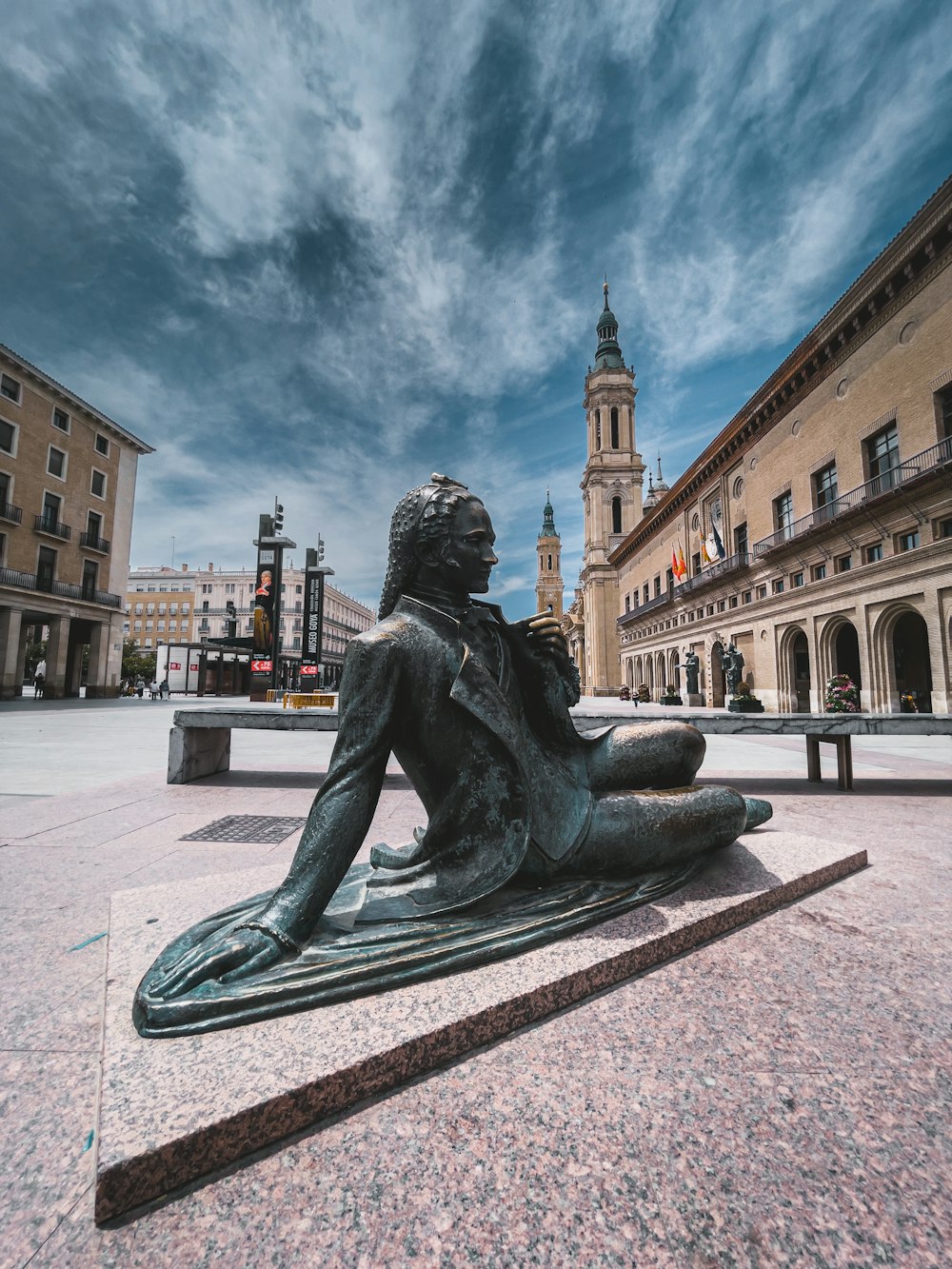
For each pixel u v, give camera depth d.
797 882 2.18
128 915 1.85
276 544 31.02
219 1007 1.26
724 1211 0.94
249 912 1.67
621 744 2.07
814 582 22.17
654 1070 1.25
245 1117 1.04
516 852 1.70
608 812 1.89
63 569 31.78
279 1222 0.93
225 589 79.25
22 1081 1.35
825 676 21.81
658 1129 1.10
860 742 12.36
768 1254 0.87
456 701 1.65
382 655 1.66
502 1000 1.36
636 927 1.73
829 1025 1.41
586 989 1.51
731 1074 1.24
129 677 61.59
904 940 1.85
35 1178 1.07
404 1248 0.89
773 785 6.27
